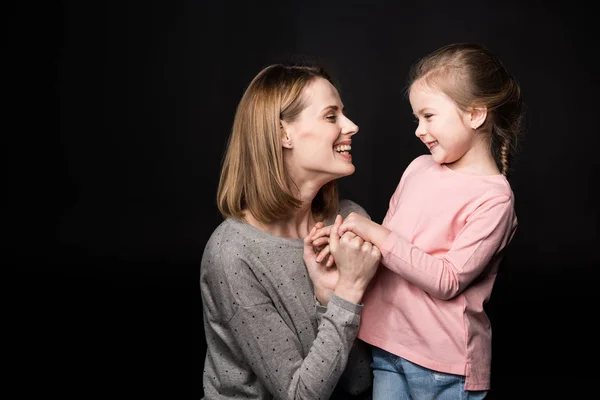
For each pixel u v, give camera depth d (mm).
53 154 5605
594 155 5566
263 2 5781
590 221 5457
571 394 3010
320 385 1618
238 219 1765
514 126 1820
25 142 5582
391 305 1741
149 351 3443
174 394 3008
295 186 1786
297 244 1766
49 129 5613
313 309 1762
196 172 5719
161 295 4234
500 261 1781
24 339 3557
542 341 3611
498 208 1676
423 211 1743
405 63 5766
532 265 4898
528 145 5594
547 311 4051
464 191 1720
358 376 1883
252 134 1719
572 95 5602
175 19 5723
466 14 5715
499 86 1737
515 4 5652
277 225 1780
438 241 1712
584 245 5238
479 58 1735
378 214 5605
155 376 3174
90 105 5641
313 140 1710
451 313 1685
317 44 5809
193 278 4543
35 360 3314
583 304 4172
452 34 5738
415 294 1704
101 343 3527
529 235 5367
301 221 1844
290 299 1732
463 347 1679
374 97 5777
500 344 3574
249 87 1765
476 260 1649
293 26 5801
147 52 5707
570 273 4754
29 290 4277
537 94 5637
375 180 5734
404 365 1725
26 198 5469
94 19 5648
